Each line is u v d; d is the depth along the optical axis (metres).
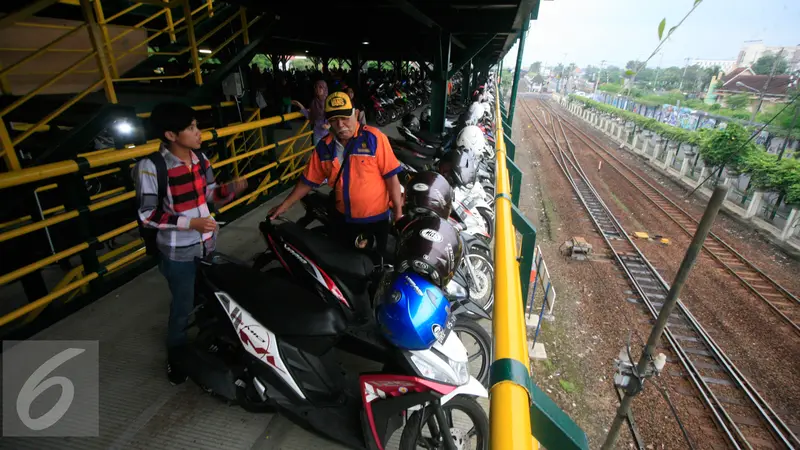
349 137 3.01
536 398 1.01
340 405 2.39
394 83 20.39
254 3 5.73
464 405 2.26
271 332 2.28
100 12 4.95
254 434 2.48
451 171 4.93
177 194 2.42
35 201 3.29
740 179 17.30
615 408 6.11
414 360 2.14
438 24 7.83
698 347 8.09
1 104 4.54
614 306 9.46
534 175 23.03
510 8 7.50
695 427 6.00
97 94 4.91
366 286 2.72
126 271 3.99
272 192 6.46
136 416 2.54
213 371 2.45
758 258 12.67
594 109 46.53
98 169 5.73
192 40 5.23
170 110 2.24
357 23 8.48
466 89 19.62
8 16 2.61
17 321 3.39
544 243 13.62
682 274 2.75
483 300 4.22
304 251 2.85
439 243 2.34
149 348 3.09
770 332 8.76
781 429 6.14
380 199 3.21
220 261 2.64
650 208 17.52
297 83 18.70
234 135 5.73
